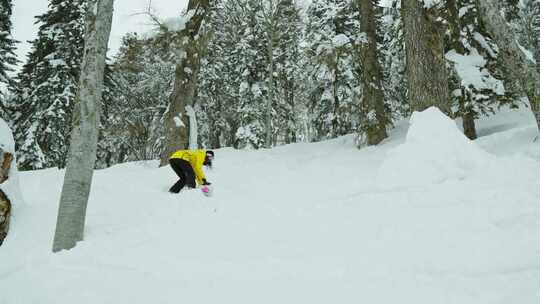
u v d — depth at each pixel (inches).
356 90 501.4
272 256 116.3
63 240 145.8
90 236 158.7
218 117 890.7
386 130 441.1
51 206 191.6
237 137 789.9
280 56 789.9
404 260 102.5
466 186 154.8
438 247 106.8
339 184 219.8
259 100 800.3
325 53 436.8
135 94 701.9
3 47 635.5
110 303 96.3
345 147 422.9
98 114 163.0
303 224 147.4
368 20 422.3
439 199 147.3
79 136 155.4
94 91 161.6
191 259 121.3
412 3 289.3
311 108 827.4
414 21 286.8
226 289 97.4
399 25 422.9
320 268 104.1
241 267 110.9
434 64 279.6
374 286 90.0
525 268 88.3
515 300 74.9
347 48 422.6
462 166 182.2
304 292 91.4
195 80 392.8
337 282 95.0
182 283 104.3
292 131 920.9
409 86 290.2
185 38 375.9
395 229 125.2
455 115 351.6
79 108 158.6
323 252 115.6
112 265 124.0
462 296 79.7
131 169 365.7
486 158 179.2
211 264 115.4
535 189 138.8
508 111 416.5
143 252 132.6
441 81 278.4
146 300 95.8
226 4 628.7
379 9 483.5
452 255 100.8
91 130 158.4
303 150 455.5
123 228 167.9
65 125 617.3
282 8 617.6
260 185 260.2
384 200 156.9
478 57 339.0
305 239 130.2
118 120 666.8
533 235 103.0
